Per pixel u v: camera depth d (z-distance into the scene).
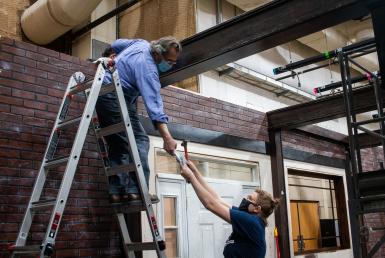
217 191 6.58
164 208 5.80
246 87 8.77
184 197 6.07
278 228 7.34
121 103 3.19
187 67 4.60
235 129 7.09
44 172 3.31
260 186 7.28
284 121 7.61
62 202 2.76
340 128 11.44
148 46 3.43
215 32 4.45
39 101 4.73
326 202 9.31
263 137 7.59
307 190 8.88
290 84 9.80
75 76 3.71
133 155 3.17
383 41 3.54
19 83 4.61
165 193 5.82
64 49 8.09
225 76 8.28
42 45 7.63
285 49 9.87
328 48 10.30
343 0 3.64
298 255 7.96
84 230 4.85
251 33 4.20
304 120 7.41
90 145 5.10
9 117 4.47
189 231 6.04
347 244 9.32
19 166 4.45
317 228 8.84
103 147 3.46
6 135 4.41
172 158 6.07
